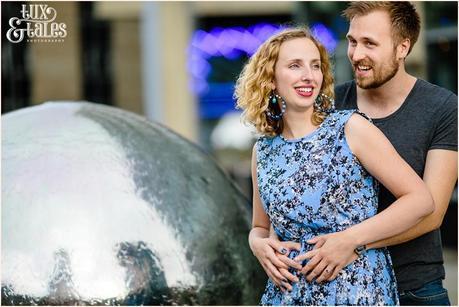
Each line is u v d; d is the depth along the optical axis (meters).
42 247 3.25
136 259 3.28
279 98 3.04
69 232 3.26
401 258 3.18
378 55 3.16
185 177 3.52
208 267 3.39
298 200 2.92
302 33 3.04
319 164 2.93
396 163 2.90
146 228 3.32
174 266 3.33
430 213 2.93
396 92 3.25
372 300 2.91
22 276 3.23
